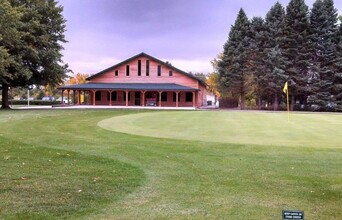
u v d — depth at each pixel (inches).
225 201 216.1
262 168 309.7
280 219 186.5
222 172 294.4
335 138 511.2
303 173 291.1
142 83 2126.0
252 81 2055.9
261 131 597.0
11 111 1229.1
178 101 2086.6
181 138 505.4
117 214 191.0
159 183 257.6
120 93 2110.0
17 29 1370.6
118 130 613.3
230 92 2217.0
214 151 393.1
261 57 2066.9
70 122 767.7
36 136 518.0
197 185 253.1
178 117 916.0
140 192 233.3
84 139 490.9
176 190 239.6
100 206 203.6
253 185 253.9
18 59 1348.4
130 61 2138.3
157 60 2113.7
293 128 649.6
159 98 1998.0
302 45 1974.7
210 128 641.0
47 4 1536.7
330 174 288.4
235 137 518.0
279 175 283.7
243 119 859.4
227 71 2129.7
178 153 380.8
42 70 1519.4
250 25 2159.2
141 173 287.6
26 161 330.3
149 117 916.6
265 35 2079.2
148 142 461.4
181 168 308.8
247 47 2111.2
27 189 235.8
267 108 2078.0
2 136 506.9
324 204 211.9
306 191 239.1
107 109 1471.5
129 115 999.6
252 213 195.2
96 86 2014.0
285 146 430.0
